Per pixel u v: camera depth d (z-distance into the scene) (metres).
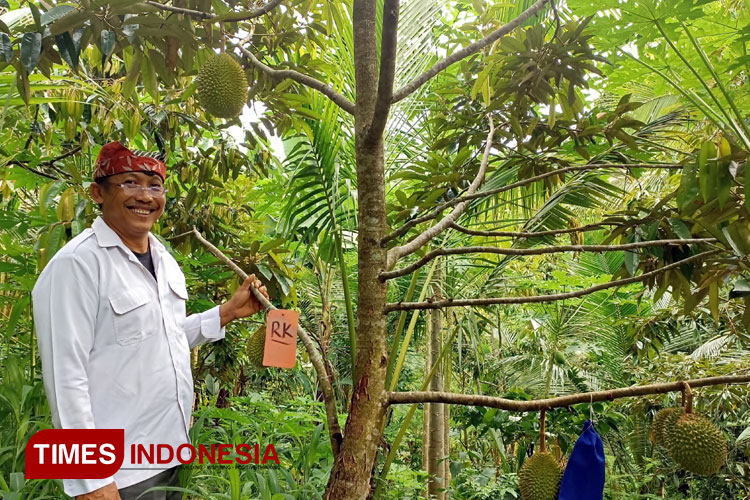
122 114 2.82
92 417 1.53
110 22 1.57
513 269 4.64
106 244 1.66
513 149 2.36
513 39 1.83
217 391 4.54
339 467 1.38
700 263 1.78
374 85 1.55
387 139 2.57
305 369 5.48
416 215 2.36
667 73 2.54
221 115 1.84
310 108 2.40
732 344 4.14
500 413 3.22
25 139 2.94
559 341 5.22
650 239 1.69
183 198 3.30
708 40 2.45
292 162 2.94
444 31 2.86
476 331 3.25
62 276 1.56
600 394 1.35
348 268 4.63
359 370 1.42
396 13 1.22
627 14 2.08
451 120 2.50
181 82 3.02
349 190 2.71
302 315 5.05
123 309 1.63
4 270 2.49
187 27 1.69
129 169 1.70
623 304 5.07
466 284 3.52
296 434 2.98
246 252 2.24
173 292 1.88
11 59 1.45
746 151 1.37
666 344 5.35
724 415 4.04
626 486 5.12
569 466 1.30
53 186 2.09
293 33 2.19
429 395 1.41
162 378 1.71
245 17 1.64
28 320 2.71
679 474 5.25
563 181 2.57
